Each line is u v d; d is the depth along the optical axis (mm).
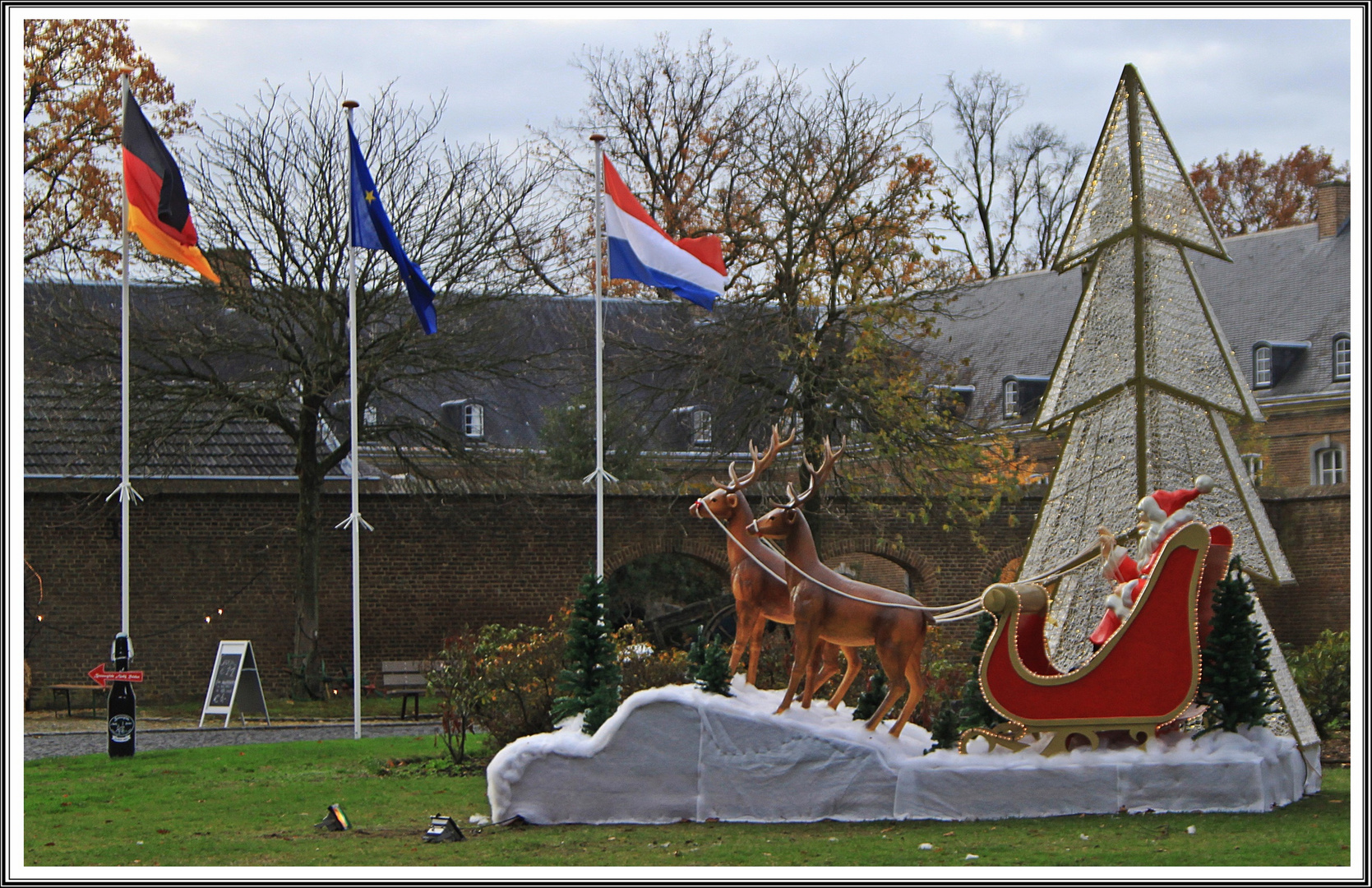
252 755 16328
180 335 25859
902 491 29609
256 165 26203
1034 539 13281
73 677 26391
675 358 28141
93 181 28656
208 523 27344
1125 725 10508
